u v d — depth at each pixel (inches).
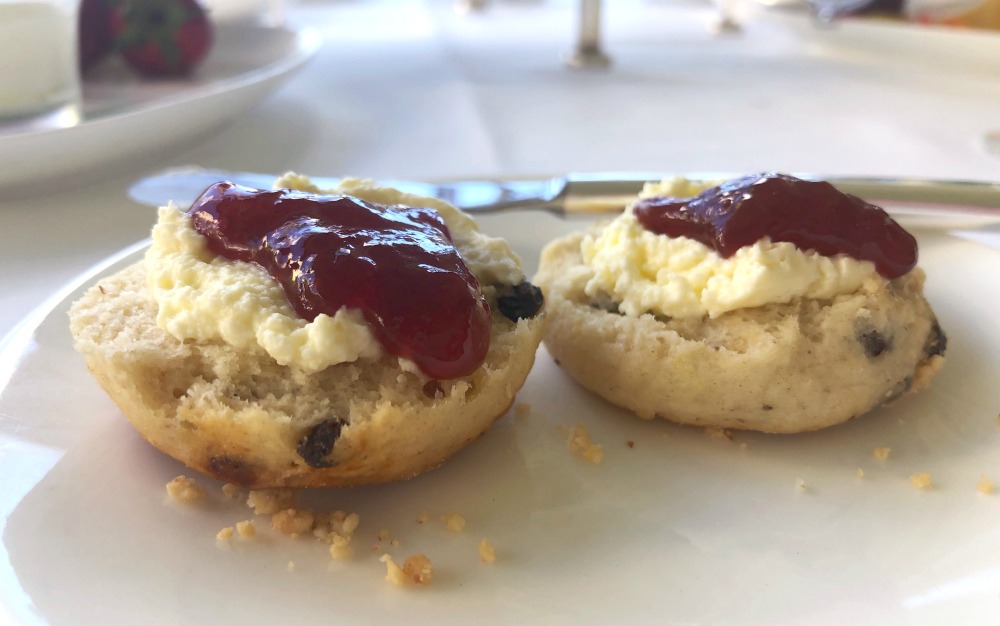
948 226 5.4
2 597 3.1
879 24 12.0
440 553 3.7
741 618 3.3
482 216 6.2
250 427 3.7
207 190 4.4
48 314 4.6
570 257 5.4
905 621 3.2
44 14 7.5
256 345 3.8
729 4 14.9
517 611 3.4
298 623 3.2
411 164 8.2
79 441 4.0
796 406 4.3
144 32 9.6
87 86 9.8
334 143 8.8
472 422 4.1
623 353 4.5
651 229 4.9
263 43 11.0
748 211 4.4
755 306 4.4
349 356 3.7
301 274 3.8
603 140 8.9
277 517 3.7
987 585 3.3
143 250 5.1
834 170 8.0
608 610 3.4
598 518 3.9
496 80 11.3
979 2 12.4
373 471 3.9
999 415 4.3
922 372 4.5
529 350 4.3
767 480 4.1
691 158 8.3
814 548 3.7
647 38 13.8
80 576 3.3
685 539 3.8
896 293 4.6
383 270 3.8
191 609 3.3
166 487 3.9
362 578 3.5
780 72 11.6
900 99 10.2
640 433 4.5
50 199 7.1
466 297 3.9
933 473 4.1
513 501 4.0
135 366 3.8
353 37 14.0
